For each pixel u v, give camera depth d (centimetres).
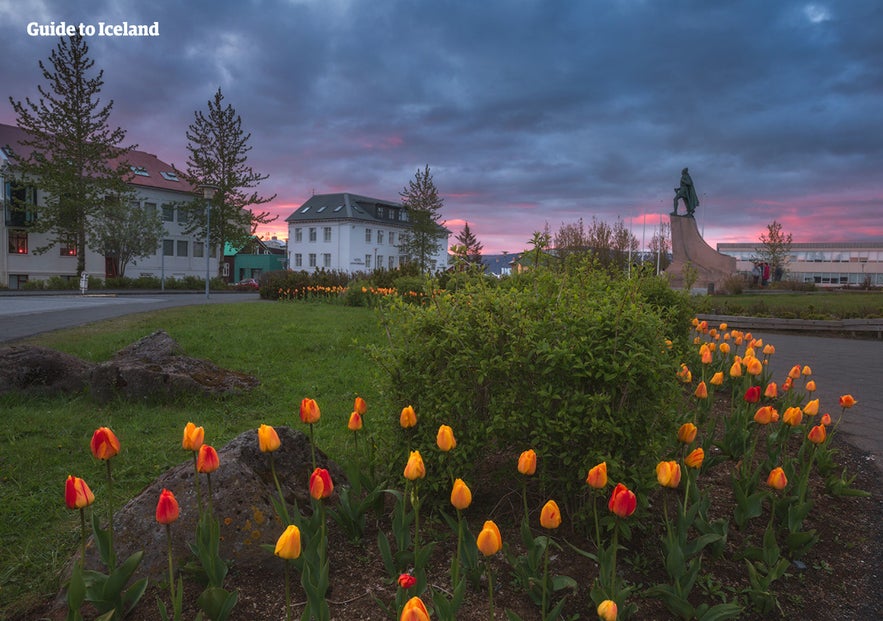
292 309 2002
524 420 311
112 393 645
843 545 332
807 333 1711
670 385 312
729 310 2064
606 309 322
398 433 333
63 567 285
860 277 10400
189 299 2848
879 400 745
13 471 430
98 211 4366
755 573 267
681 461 357
